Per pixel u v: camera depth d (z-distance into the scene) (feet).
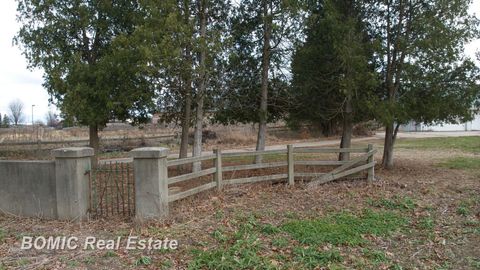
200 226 23.03
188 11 38.58
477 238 21.44
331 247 19.62
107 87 39.75
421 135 119.75
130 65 38.19
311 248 19.20
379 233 22.00
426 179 39.34
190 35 35.06
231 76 43.27
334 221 24.09
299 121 48.32
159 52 32.86
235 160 56.18
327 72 42.86
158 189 24.35
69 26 42.22
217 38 36.52
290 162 36.29
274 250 19.15
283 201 29.76
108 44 43.98
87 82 40.42
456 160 53.98
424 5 40.78
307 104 45.21
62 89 40.50
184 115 44.91
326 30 40.93
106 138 83.41
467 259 18.53
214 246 19.65
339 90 41.24
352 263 17.70
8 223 24.64
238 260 17.48
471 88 40.24
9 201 26.53
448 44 38.75
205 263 17.40
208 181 38.52
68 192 24.93
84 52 44.19
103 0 41.93
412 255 18.97
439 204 28.81
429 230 22.72
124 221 24.45
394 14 42.22
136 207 24.50
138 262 17.84
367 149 37.81
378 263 17.78
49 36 42.52
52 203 25.63
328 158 60.54
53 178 25.55
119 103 39.88
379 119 39.70
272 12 41.52
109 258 18.53
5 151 66.90
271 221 24.21
